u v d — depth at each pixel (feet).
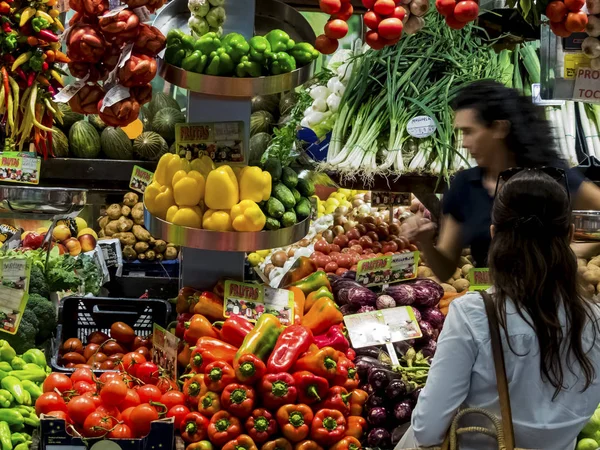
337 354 9.07
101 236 18.33
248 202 9.48
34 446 8.63
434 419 6.99
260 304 10.16
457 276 13.92
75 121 17.89
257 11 10.64
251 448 8.57
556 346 6.80
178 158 9.80
